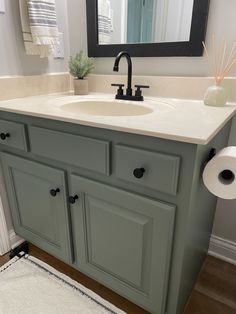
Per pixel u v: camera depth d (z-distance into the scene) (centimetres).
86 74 125
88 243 96
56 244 110
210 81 103
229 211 116
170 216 67
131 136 67
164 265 76
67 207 94
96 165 76
